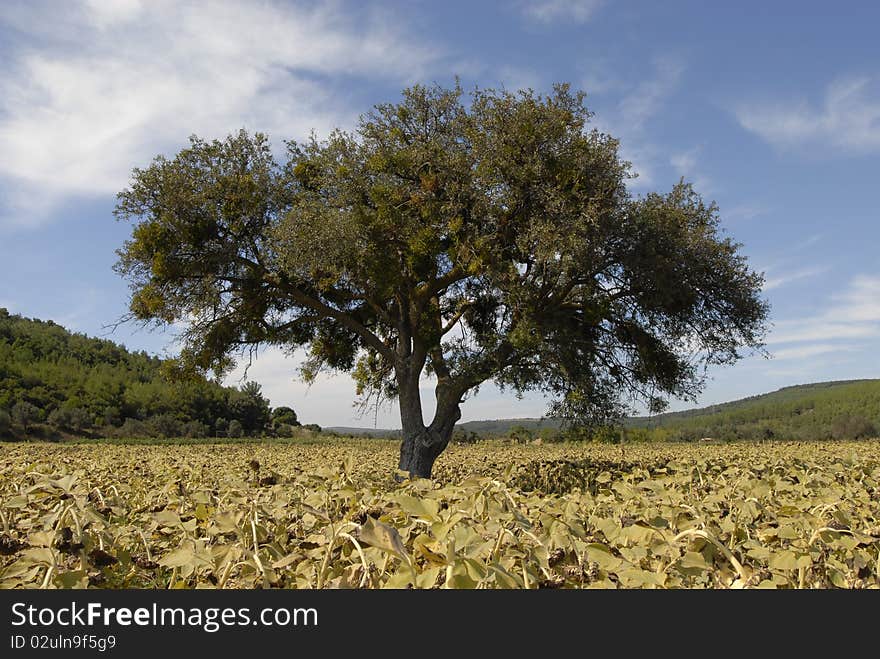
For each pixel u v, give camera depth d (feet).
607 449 92.12
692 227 50.70
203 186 49.06
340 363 63.10
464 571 5.14
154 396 241.35
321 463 33.27
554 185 46.62
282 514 8.39
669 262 46.50
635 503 9.14
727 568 6.40
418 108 51.80
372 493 9.37
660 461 46.24
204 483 17.31
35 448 85.87
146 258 47.67
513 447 104.37
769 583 5.79
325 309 52.24
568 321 49.90
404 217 47.75
